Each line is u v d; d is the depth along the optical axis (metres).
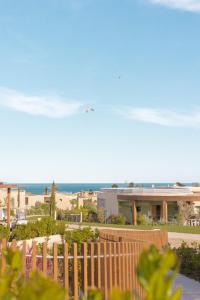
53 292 1.61
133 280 9.24
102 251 8.87
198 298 10.21
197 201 42.88
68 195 70.38
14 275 2.44
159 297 1.58
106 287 8.18
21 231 22.67
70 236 17.94
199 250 17.36
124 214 45.47
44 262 7.51
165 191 43.78
